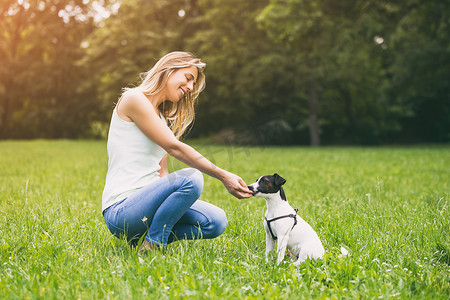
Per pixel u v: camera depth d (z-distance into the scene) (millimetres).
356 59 25641
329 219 4660
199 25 30984
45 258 3277
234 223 4570
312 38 22406
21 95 39719
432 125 36188
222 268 3072
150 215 3295
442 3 19469
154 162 3400
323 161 13508
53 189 7070
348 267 3080
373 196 6445
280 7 21469
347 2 20984
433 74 25016
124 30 31281
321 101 35281
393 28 20406
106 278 2822
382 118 35656
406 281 2924
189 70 3436
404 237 3961
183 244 3684
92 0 39312
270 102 28062
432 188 7430
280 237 3498
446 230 4238
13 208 5012
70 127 39594
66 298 2527
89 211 5219
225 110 28297
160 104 3564
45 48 40188
